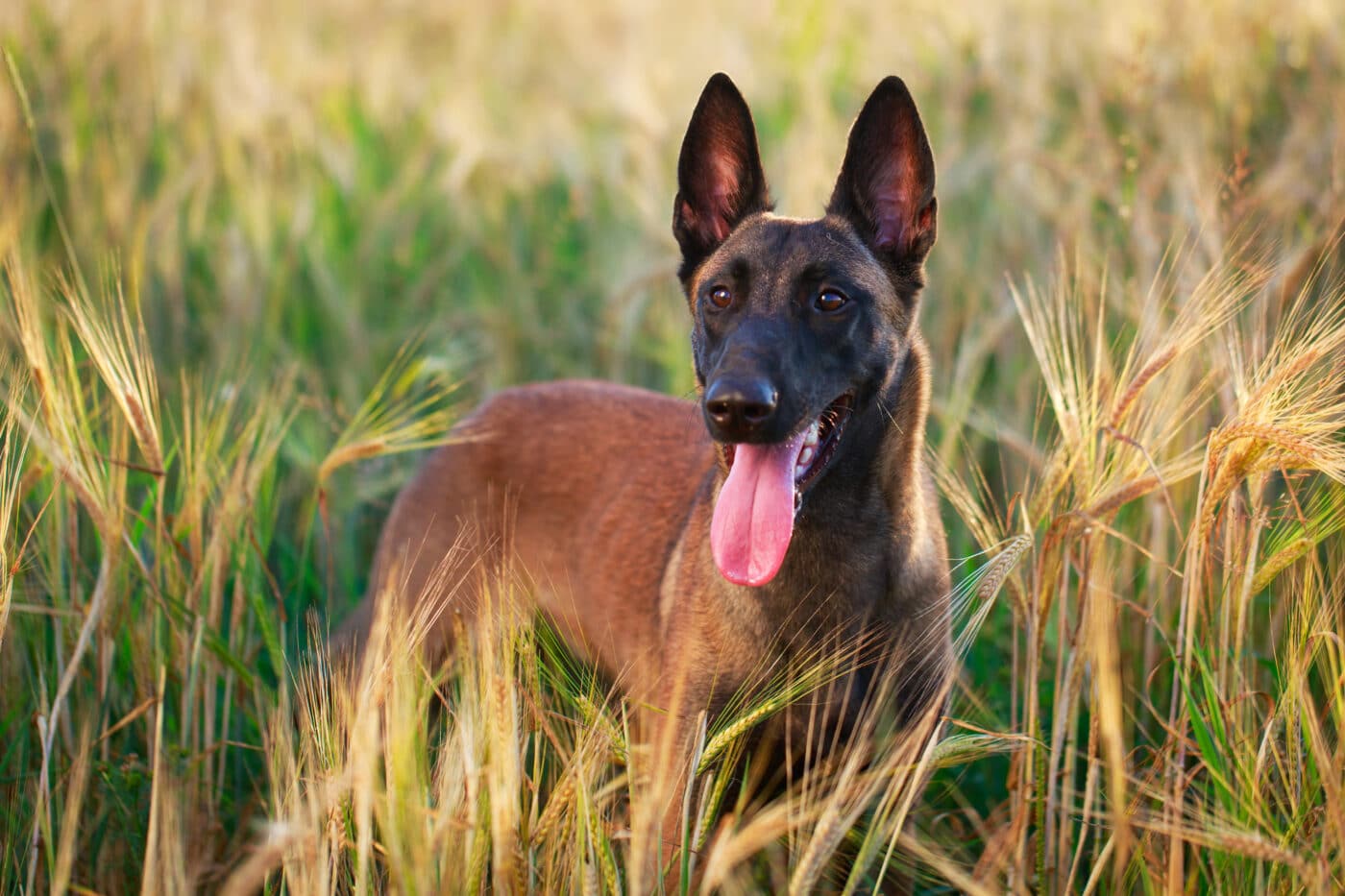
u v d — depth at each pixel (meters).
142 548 5.62
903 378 4.50
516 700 3.29
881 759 4.05
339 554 6.27
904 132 4.51
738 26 11.66
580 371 8.12
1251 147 7.09
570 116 10.68
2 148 7.43
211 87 9.45
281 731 3.74
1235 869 3.67
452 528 5.68
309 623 4.96
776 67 10.16
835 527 4.23
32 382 5.18
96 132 8.64
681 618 4.51
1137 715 5.02
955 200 8.04
